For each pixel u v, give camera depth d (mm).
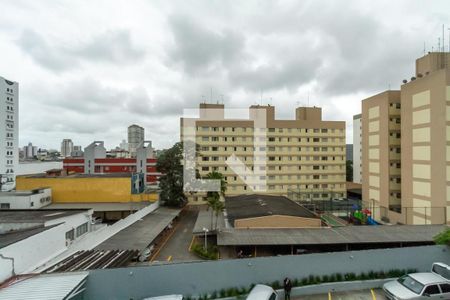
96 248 24875
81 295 13375
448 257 17859
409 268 17453
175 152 50594
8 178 75250
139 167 68250
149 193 48906
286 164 64625
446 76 35344
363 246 28500
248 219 32062
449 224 34594
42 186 46281
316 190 64875
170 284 14688
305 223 32438
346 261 16875
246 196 48844
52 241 19594
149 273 14500
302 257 16375
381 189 47062
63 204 44969
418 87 39469
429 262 17688
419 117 39250
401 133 42969
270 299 13586
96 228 32969
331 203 51938
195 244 32469
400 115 45344
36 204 41188
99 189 47000
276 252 28734
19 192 42969
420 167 38938
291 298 15516
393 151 45438
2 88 76375
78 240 24234
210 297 14984
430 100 37344
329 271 16641
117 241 27156
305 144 65375
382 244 28234
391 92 45719
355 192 67188
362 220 44156
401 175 42938
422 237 28484
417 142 39562
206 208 56625
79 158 74000
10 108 79062
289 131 65000
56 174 55094
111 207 43531
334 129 66562
